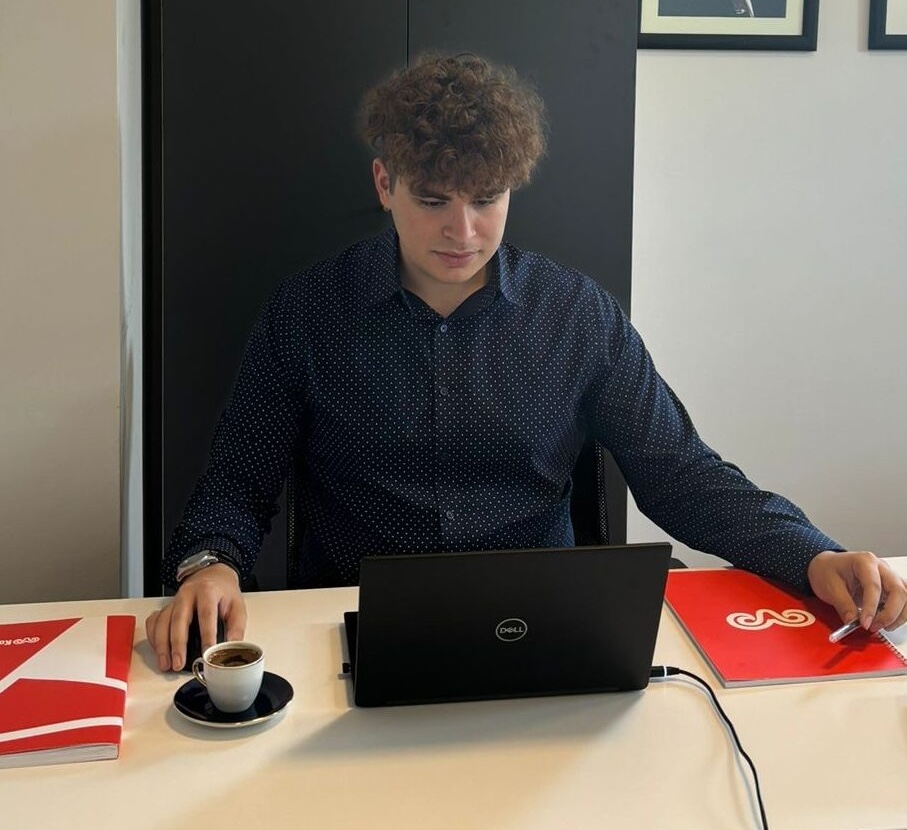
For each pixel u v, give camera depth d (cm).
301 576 180
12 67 180
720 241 272
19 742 109
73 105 183
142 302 218
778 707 122
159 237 205
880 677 130
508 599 117
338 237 212
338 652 136
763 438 284
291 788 106
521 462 170
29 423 192
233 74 204
